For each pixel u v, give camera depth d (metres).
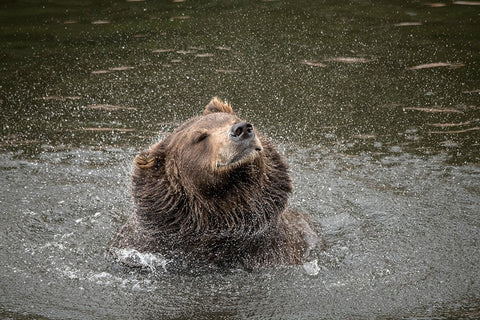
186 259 12.52
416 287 12.26
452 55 22.78
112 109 20.08
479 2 27.27
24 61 23.03
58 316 11.39
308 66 22.53
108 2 28.45
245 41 24.50
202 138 11.57
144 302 11.84
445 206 15.38
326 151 18.03
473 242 13.88
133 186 12.36
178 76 21.91
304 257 13.02
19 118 19.67
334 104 20.23
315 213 15.24
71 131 19.02
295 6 27.69
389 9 27.03
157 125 19.17
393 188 16.27
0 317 11.32
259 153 11.21
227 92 20.91
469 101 20.05
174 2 28.42
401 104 20.08
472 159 17.34
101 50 23.88
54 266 13.04
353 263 13.09
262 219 12.02
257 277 12.37
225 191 11.56
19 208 15.34
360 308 11.61
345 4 27.83
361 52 23.33
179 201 11.94
